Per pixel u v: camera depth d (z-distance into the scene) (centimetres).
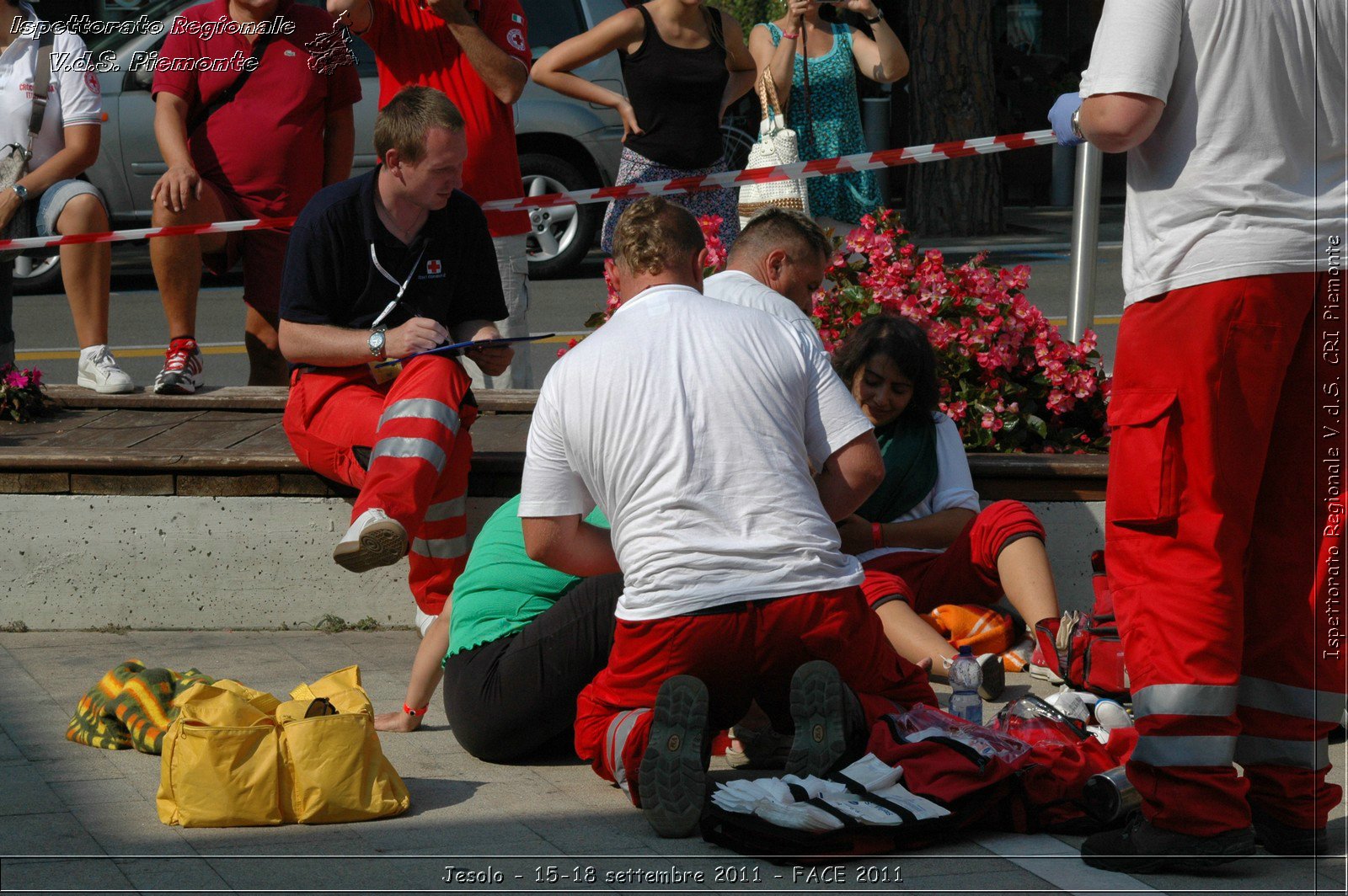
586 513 1248
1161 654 1059
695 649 1158
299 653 1639
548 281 4325
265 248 2105
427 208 1586
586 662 1270
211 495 1709
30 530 1719
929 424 1628
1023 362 1852
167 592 1727
